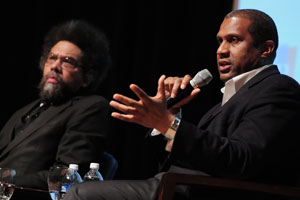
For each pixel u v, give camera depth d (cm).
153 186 544
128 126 1214
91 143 853
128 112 494
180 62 1212
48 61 961
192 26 1202
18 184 792
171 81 589
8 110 1255
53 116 890
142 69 1227
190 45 1202
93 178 723
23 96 1262
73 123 870
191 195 552
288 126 557
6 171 621
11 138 927
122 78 1238
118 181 550
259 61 643
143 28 1233
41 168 849
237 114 586
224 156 516
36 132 877
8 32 1272
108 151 1209
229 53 645
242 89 615
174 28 1219
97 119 886
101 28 1259
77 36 977
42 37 1272
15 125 943
